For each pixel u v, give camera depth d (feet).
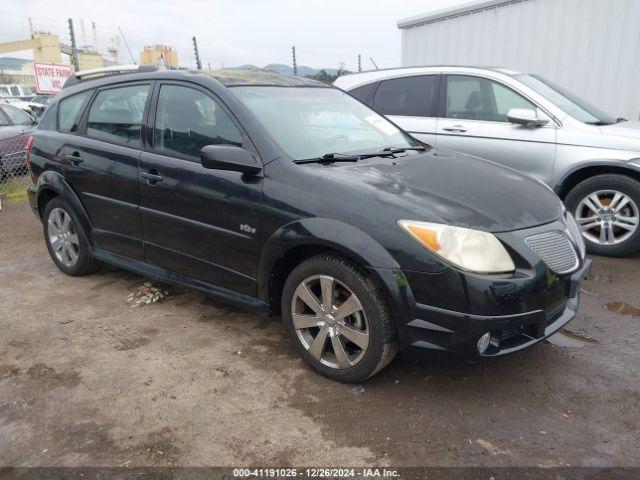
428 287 8.65
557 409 9.19
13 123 32.40
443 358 8.89
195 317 13.00
